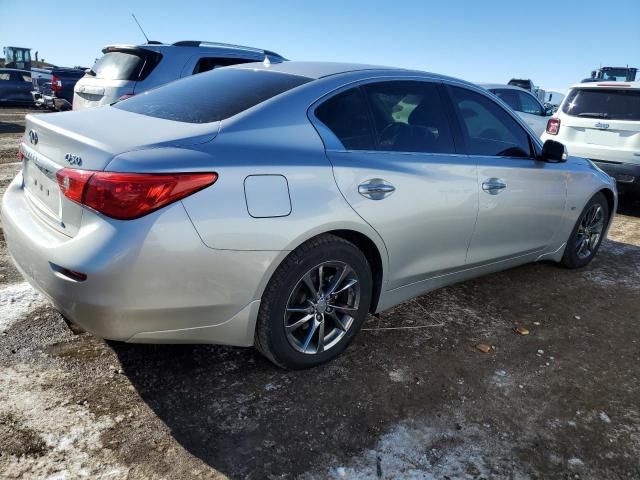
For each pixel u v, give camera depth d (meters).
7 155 8.35
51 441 2.07
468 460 2.15
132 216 2.00
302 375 2.65
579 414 2.50
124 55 6.60
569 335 3.31
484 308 3.62
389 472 2.05
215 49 7.00
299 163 2.38
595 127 6.69
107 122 2.45
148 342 2.23
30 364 2.55
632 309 3.79
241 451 2.11
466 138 3.25
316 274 2.56
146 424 2.22
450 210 3.03
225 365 2.68
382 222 2.68
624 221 6.47
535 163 3.70
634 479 2.12
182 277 2.10
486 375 2.78
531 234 3.79
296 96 2.57
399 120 2.92
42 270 2.16
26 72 19.20
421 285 3.14
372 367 2.77
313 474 2.02
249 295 2.30
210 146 2.22
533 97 10.13
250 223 2.20
